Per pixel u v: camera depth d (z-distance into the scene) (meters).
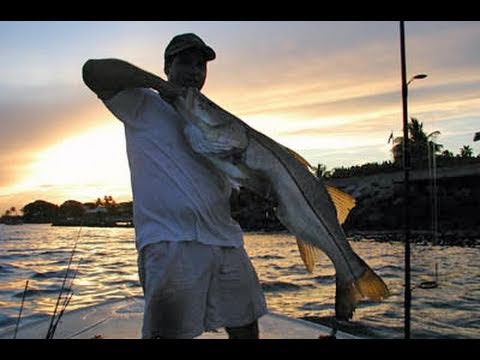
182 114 1.48
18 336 2.06
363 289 1.54
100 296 5.55
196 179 1.47
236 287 1.55
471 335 4.38
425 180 25.05
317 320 4.96
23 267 8.56
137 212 1.47
